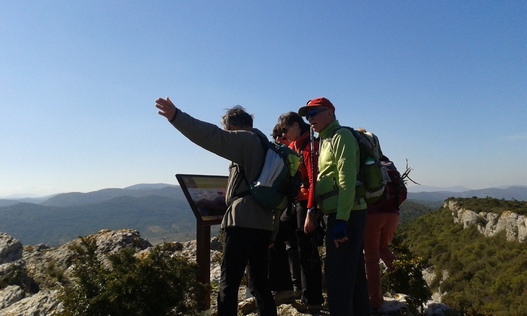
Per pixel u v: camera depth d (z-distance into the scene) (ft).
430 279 227.61
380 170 11.19
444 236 263.29
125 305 10.53
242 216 10.87
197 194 13.80
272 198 11.00
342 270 10.67
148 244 27.81
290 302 14.78
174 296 11.33
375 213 13.83
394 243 18.71
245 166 11.20
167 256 12.35
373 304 14.35
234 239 11.02
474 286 185.78
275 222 12.30
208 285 13.19
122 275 11.08
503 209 235.20
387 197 13.19
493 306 152.97
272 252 14.78
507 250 203.51
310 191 11.80
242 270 11.04
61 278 18.02
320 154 11.46
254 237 11.09
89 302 10.77
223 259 11.15
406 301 15.49
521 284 156.97
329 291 10.78
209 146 10.53
